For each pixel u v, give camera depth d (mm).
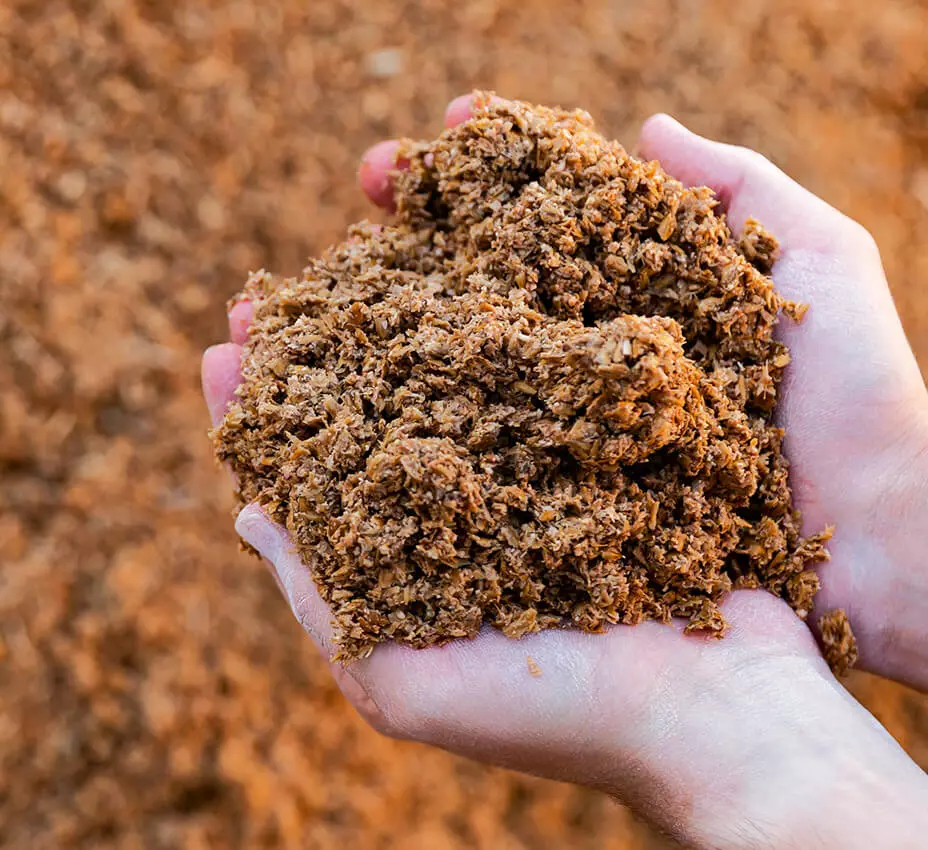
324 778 589
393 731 423
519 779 611
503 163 419
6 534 606
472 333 392
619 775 385
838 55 787
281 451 398
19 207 655
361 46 731
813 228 419
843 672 412
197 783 579
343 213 688
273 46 720
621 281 406
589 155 411
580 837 604
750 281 407
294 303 418
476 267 414
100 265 662
